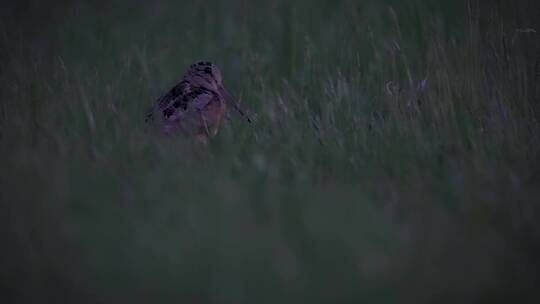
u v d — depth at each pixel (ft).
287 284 53.26
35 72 104.94
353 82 104.37
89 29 141.79
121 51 126.52
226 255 56.65
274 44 129.70
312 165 77.87
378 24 126.52
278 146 84.02
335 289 52.70
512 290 52.54
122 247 58.13
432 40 109.60
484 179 72.13
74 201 66.64
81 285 54.39
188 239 58.70
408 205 65.77
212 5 155.94
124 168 76.33
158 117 90.94
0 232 61.67
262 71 119.03
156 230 60.34
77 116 92.07
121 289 53.67
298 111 97.30
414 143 84.38
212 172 74.54
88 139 85.76
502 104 93.61
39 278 55.21
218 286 53.52
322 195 67.51
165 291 53.26
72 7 155.63
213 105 93.30
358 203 64.18
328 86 104.73
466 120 91.50
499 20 115.24
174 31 141.18
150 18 150.71
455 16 130.93
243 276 54.44
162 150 80.89
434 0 134.00
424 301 51.80
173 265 55.57
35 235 61.05
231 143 85.61
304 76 111.75
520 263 54.90
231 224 61.00
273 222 61.26
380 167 77.77
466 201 65.87
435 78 102.01
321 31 133.49
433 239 58.54
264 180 73.46
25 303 52.65
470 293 52.31
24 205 65.87
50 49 131.03
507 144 83.61
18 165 74.74
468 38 107.86
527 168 76.38
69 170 73.72
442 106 92.63
